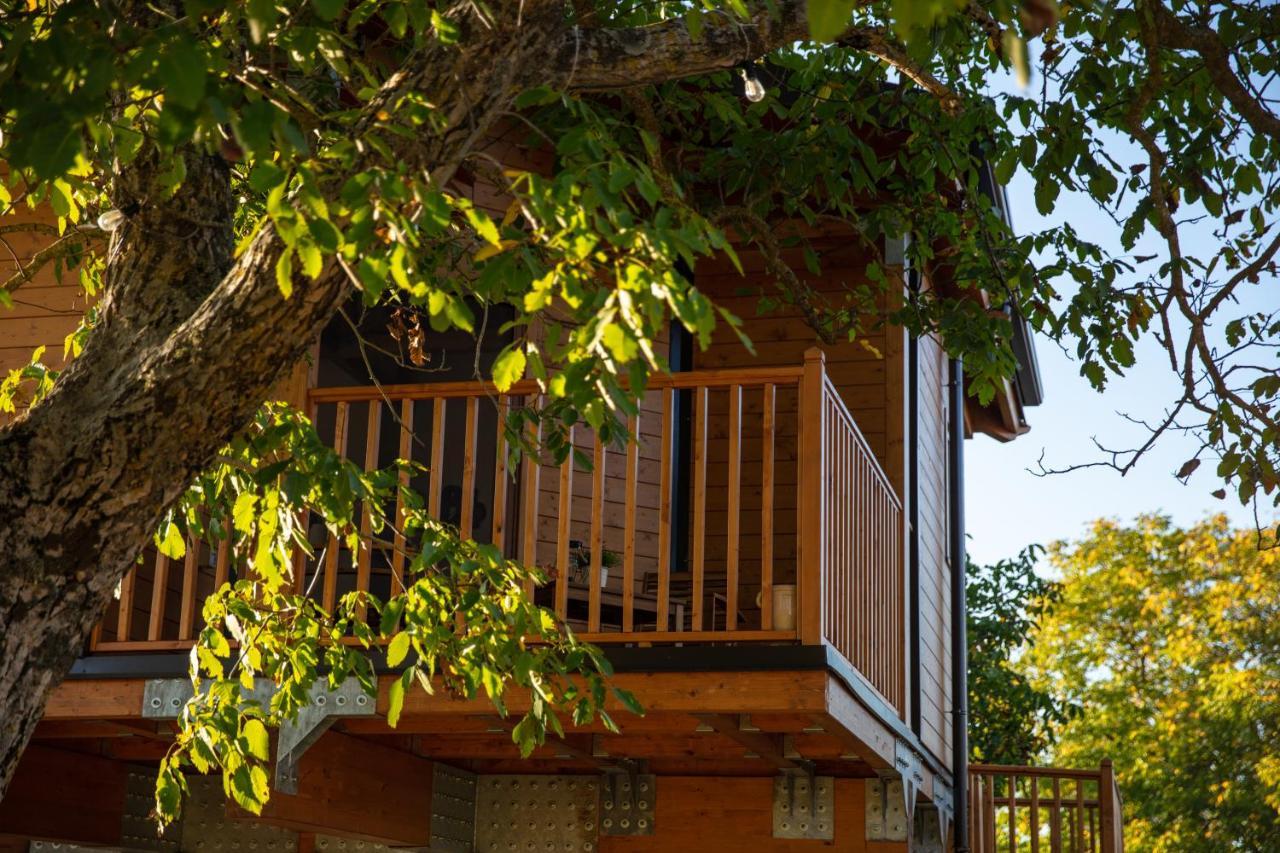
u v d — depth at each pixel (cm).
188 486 340
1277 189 625
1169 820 2945
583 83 384
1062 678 3170
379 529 503
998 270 682
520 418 461
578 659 493
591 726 649
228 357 329
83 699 612
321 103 563
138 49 278
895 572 805
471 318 307
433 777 755
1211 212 632
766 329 884
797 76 747
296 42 375
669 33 391
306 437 431
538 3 347
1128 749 3039
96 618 335
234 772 473
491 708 593
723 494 864
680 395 877
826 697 556
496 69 347
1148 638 3117
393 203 308
